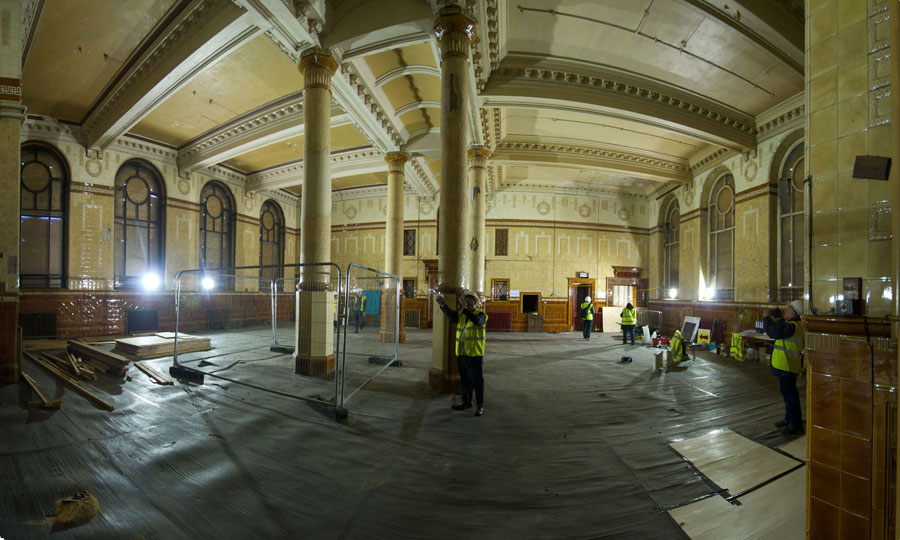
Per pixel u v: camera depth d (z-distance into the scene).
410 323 16.77
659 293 16.27
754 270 10.88
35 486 2.97
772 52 7.63
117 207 12.03
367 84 8.43
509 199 16.62
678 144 12.23
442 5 5.93
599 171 13.62
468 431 4.37
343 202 18.27
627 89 8.92
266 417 4.68
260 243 16.80
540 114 10.34
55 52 8.01
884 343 1.76
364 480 3.21
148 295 12.12
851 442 1.88
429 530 2.55
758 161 10.77
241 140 11.40
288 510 2.74
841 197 1.99
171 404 5.11
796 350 4.52
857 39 1.95
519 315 16.34
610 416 5.02
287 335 12.05
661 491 3.13
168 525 2.54
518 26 7.28
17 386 5.64
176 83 8.15
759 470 3.41
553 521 2.69
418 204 17.23
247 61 8.20
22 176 10.46
